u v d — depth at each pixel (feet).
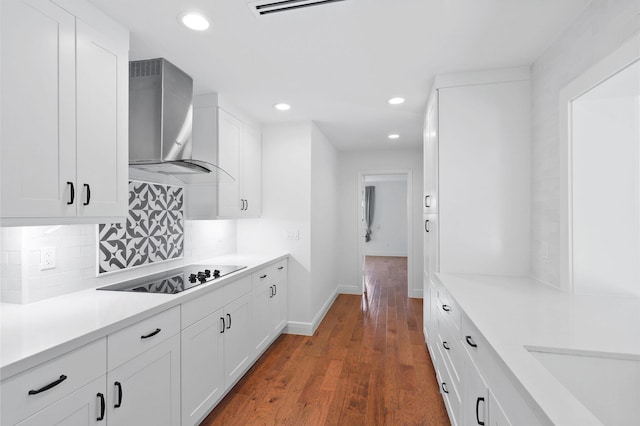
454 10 5.27
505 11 5.31
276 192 11.76
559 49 6.05
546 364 3.59
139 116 6.66
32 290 5.21
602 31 4.79
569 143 5.72
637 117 5.49
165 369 5.34
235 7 5.10
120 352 4.44
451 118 7.70
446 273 7.77
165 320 5.33
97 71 5.05
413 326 12.31
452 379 6.00
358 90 8.70
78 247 6.00
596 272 5.68
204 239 10.02
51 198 4.35
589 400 3.50
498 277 7.32
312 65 7.24
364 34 5.96
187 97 7.48
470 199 7.63
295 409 7.01
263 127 11.88
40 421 3.42
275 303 10.43
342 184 17.75
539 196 6.92
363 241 17.60
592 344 3.64
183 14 5.27
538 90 6.94
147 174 7.75
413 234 16.76
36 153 4.16
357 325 12.45
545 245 6.66
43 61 4.25
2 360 3.16
